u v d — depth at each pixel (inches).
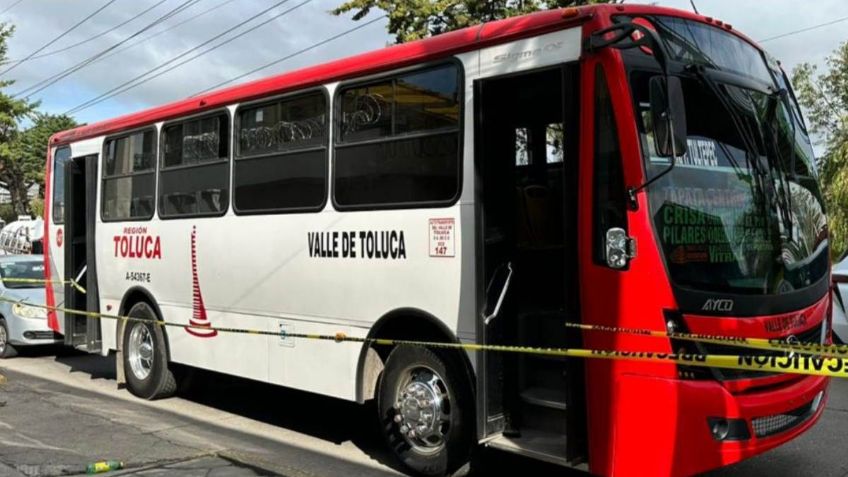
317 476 210.8
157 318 309.9
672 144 154.8
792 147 197.9
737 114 181.6
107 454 227.3
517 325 197.0
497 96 192.5
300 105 241.9
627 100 162.2
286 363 243.9
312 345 234.4
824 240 200.5
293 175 242.7
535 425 192.9
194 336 286.8
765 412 163.2
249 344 259.4
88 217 352.5
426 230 198.8
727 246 169.2
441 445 202.1
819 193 204.8
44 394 329.4
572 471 213.6
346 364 223.1
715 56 187.3
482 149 186.9
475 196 186.4
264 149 255.0
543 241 215.0
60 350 475.2
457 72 193.6
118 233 333.4
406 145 205.8
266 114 255.1
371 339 213.8
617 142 162.7
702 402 154.9
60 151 387.2
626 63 164.4
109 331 340.8
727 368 158.6
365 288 216.1
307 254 235.6
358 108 221.0
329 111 229.9
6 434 251.9
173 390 313.0
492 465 219.0
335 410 298.8
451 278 192.5
